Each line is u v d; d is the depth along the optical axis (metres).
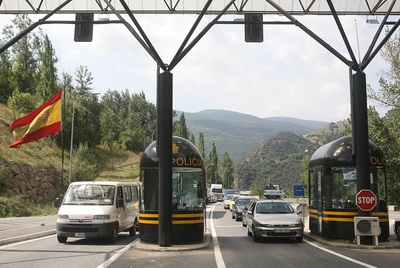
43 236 18.62
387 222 15.09
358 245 13.97
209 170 122.69
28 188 39.53
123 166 65.75
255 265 10.81
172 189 14.44
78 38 15.30
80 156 48.84
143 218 14.61
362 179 14.51
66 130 60.56
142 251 13.46
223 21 15.14
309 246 14.81
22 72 69.06
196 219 14.59
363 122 14.76
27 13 17.66
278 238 17.39
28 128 26.14
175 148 14.81
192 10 17.47
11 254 12.99
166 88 14.38
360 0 17.16
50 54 59.69
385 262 11.12
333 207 15.03
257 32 15.12
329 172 15.20
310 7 16.97
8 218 27.95
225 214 39.22
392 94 24.44
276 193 55.97
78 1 17.52
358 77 14.97
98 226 15.44
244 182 177.12
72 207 15.97
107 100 127.25
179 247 13.72
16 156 41.22
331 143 15.91
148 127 113.31
